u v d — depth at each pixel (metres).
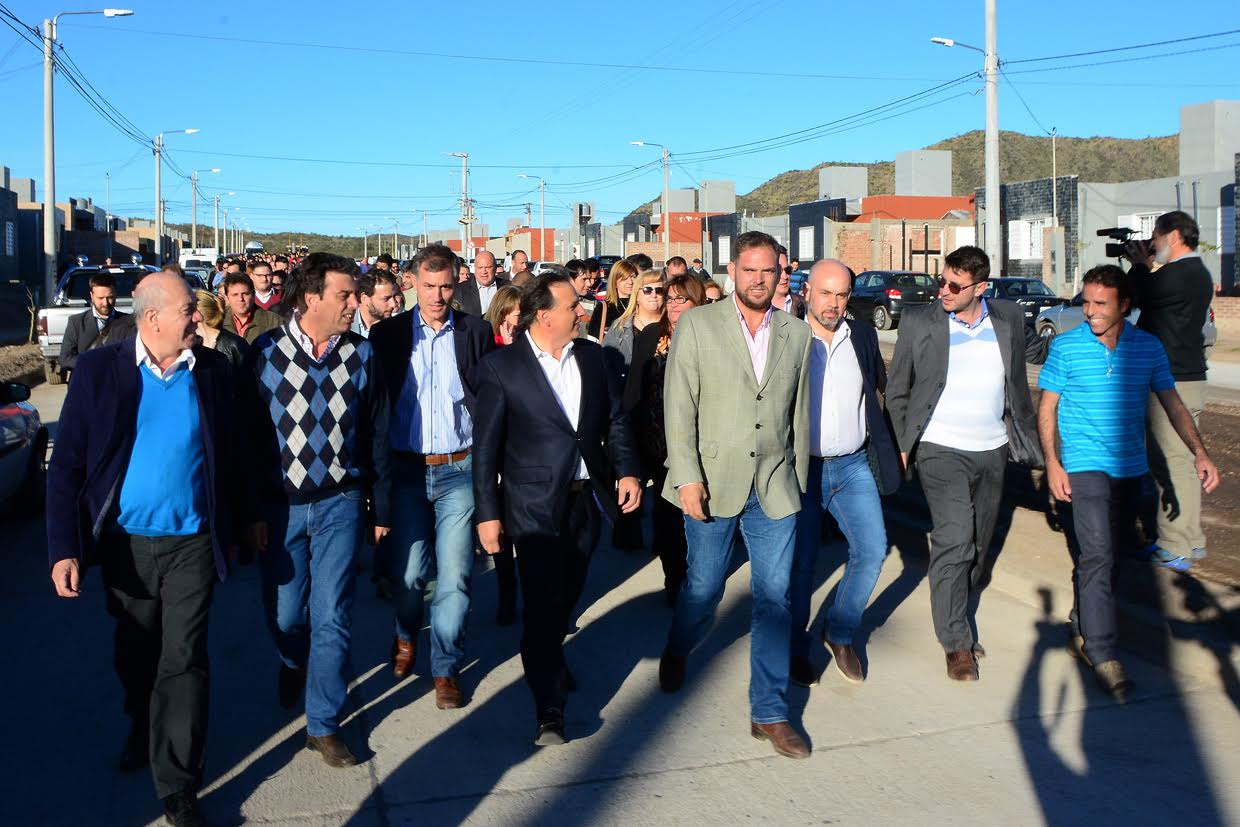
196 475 4.01
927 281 29.11
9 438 8.37
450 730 4.77
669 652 5.14
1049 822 3.93
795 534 4.70
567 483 4.72
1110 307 5.07
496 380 4.73
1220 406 13.95
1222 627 5.38
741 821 3.94
